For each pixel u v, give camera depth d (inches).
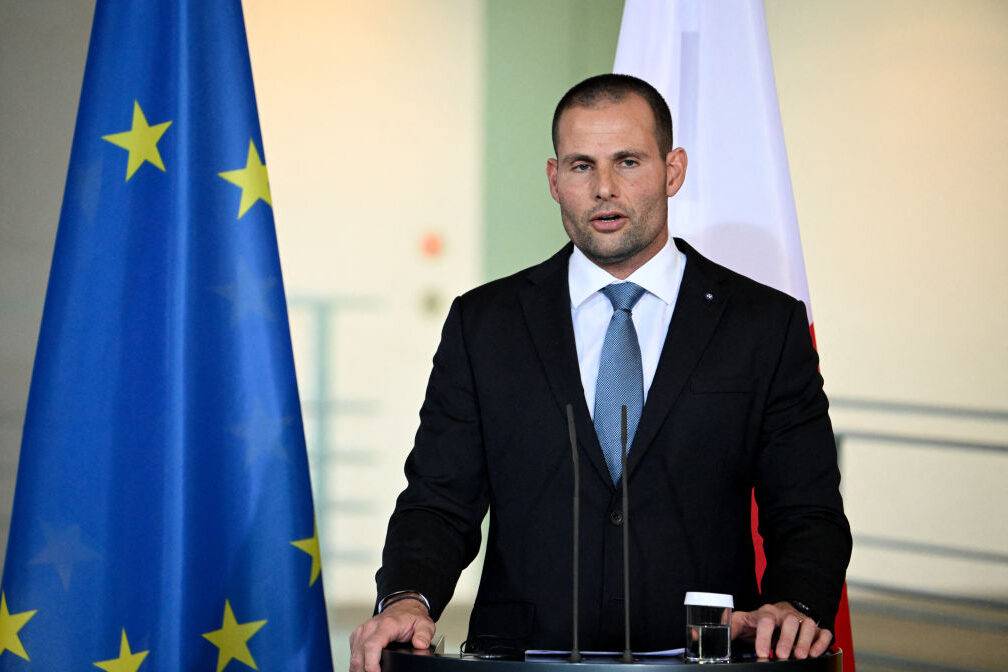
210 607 259.9
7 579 252.7
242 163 269.1
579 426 237.8
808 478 239.9
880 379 689.6
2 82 607.8
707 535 235.8
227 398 264.1
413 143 676.1
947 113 680.4
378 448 675.4
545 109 679.1
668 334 244.7
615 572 230.8
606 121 238.8
